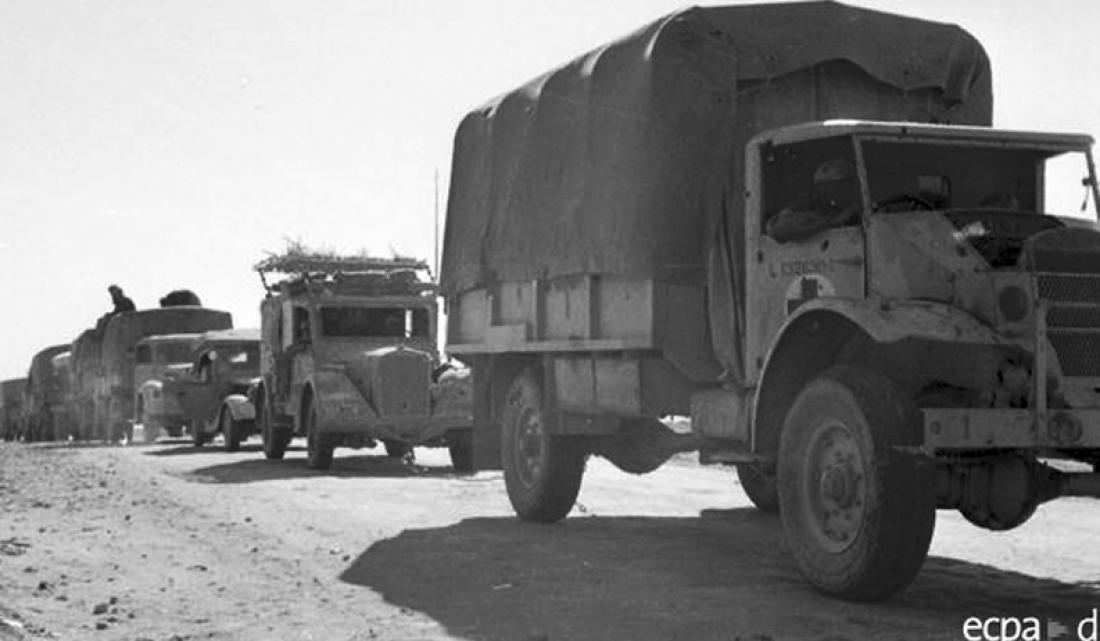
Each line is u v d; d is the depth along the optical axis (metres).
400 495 14.42
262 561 9.28
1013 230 7.67
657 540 10.38
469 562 9.17
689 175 9.34
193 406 25.94
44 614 7.26
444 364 20.67
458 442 19.03
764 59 9.45
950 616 7.05
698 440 10.30
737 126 9.47
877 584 7.17
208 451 25.06
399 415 18.64
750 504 13.30
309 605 7.53
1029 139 8.37
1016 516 7.36
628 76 9.84
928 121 9.99
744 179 9.17
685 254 9.34
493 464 12.55
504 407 12.30
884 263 7.77
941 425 7.07
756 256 8.71
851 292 7.96
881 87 9.88
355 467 19.84
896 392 7.23
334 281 20.64
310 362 20.11
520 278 11.63
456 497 14.19
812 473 7.62
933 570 8.76
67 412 39.03
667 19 9.52
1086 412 7.03
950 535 10.52
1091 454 7.62
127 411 32.59
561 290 11.02
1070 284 7.16
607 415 10.58
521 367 12.42
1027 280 7.09
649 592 7.85
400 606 7.47
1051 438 6.97
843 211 8.16
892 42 9.75
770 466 8.61
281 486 15.67
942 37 9.96
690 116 9.35
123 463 20.72
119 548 9.98
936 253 7.53
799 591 7.86
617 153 9.88
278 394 21.61
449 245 13.12
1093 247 7.26
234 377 26.05
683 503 13.43
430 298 21.00
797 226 8.25
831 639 6.42
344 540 10.44
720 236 9.26
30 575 8.65
